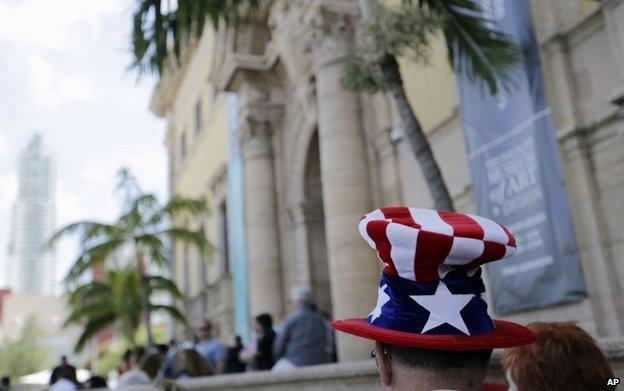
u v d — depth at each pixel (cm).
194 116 2731
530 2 793
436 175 586
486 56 651
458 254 140
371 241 152
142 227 1512
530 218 731
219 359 930
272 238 1603
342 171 1098
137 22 659
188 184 2781
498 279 778
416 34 600
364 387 492
